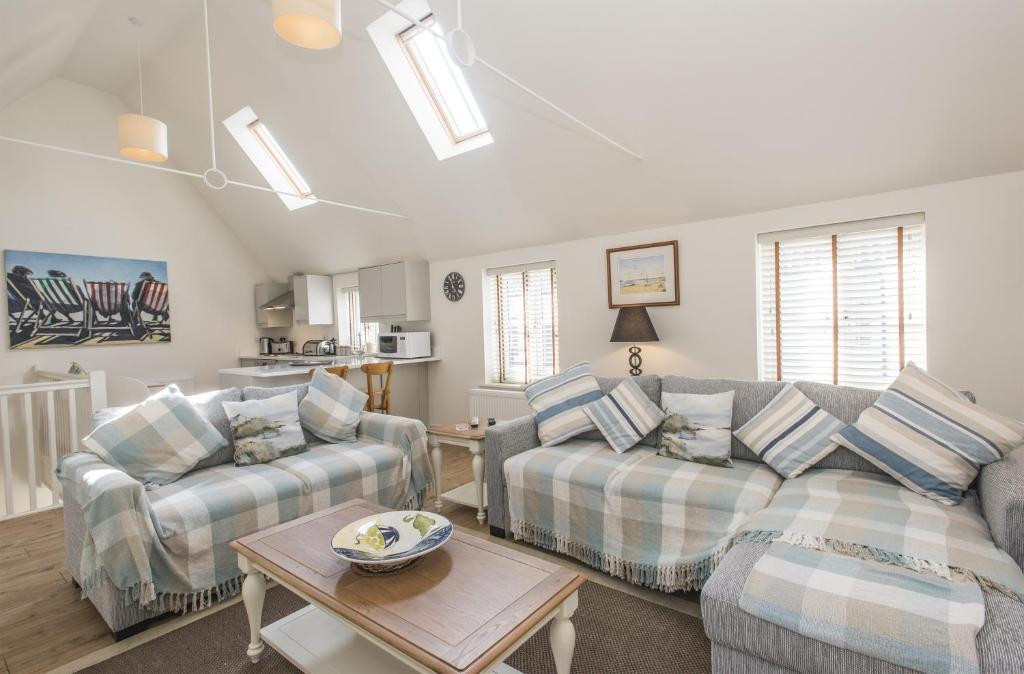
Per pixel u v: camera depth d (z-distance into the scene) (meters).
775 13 2.53
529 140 3.81
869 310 3.26
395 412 5.50
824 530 1.72
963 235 2.88
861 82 2.66
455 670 1.15
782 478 2.44
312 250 6.40
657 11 2.71
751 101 2.95
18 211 5.17
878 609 1.32
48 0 2.80
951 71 2.48
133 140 3.09
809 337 3.48
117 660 1.92
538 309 4.95
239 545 1.84
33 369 5.26
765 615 1.42
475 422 3.42
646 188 3.77
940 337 2.96
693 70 2.92
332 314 6.87
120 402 4.74
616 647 1.91
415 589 1.51
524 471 2.74
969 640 1.20
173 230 6.30
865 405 2.45
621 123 3.37
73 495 2.29
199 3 3.96
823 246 3.40
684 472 2.43
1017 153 2.67
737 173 3.38
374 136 4.43
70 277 5.48
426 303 5.75
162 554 2.11
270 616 2.19
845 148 2.98
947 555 1.52
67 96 5.47
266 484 2.52
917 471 2.06
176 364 6.34
